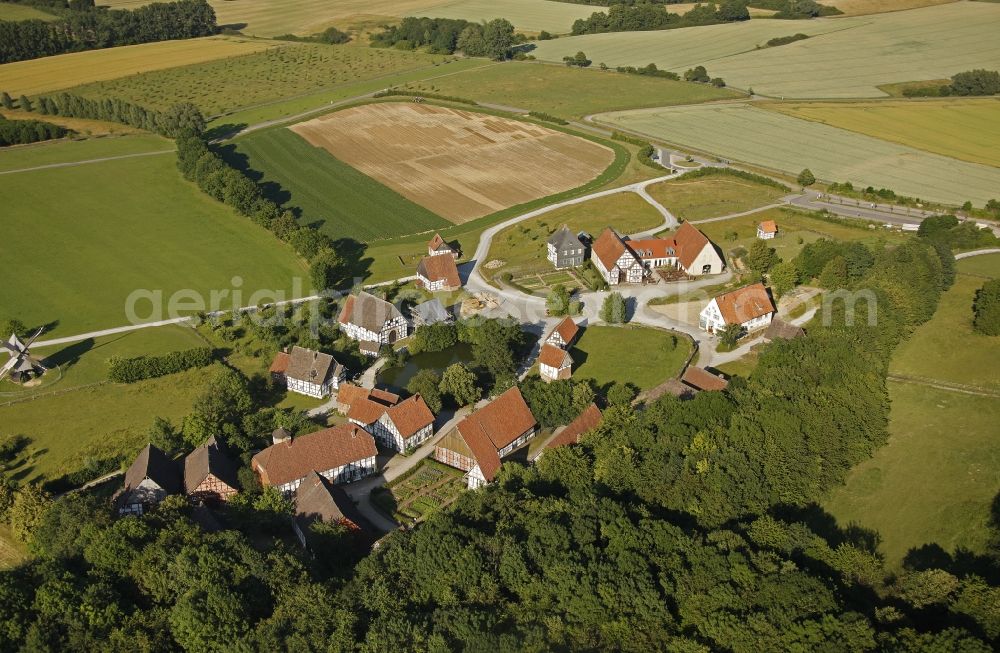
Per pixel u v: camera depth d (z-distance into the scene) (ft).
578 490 348.79
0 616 291.17
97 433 436.35
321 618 288.10
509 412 420.77
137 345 521.65
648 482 352.69
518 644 270.67
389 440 430.61
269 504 365.81
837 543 343.26
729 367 490.90
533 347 522.47
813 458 361.92
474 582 302.25
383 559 319.27
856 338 440.04
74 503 344.49
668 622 282.97
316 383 467.52
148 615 297.74
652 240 629.92
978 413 402.72
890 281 490.49
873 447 386.11
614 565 299.17
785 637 268.21
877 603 297.94
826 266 558.56
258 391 474.90
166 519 340.18
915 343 465.06
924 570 322.14
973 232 606.55
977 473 366.43
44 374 490.49
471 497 351.87
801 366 422.82
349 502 375.66
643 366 495.41
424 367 505.25
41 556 331.36
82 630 290.15
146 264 633.20
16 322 523.29
